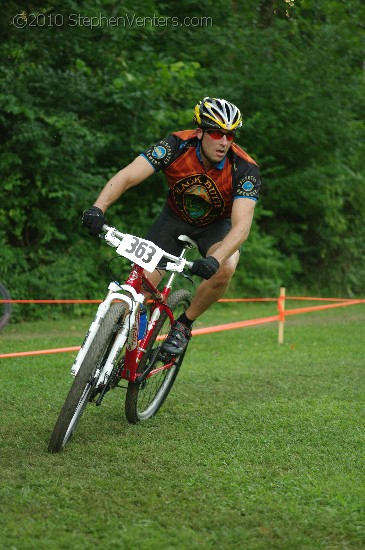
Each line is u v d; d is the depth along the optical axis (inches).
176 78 536.1
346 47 674.2
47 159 451.2
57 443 173.8
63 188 472.4
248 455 180.4
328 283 685.9
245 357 330.0
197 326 442.9
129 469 166.4
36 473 160.4
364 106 706.8
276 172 643.5
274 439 194.7
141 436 194.7
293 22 682.2
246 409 227.5
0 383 255.9
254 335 406.0
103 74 514.9
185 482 159.0
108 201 186.2
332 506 148.3
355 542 132.2
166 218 209.8
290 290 655.1
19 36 479.2
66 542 127.1
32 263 479.5
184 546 127.6
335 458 180.7
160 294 202.8
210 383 267.4
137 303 183.6
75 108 489.1
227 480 161.2
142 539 129.6
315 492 154.2
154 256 180.1
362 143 689.6
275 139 626.8
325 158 652.7
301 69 649.6
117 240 181.9
